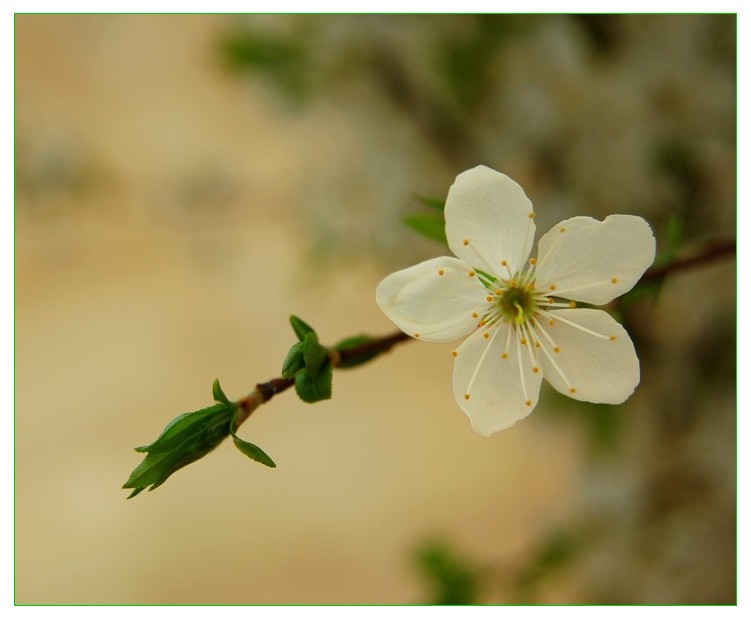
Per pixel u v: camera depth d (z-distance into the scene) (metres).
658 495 0.24
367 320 0.41
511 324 0.18
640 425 0.24
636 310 0.23
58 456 0.41
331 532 0.40
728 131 0.23
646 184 0.23
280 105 0.26
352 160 0.26
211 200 0.34
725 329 0.23
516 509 0.39
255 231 0.38
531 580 0.23
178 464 0.18
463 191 0.18
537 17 0.23
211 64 0.28
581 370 0.18
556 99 0.23
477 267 0.18
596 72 0.23
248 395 0.18
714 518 0.24
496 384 0.18
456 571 0.23
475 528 0.38
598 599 0.24
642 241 0.18
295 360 0.18
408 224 0.19
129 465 0.41
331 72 0.24
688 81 0.23
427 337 0.18
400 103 0.24
